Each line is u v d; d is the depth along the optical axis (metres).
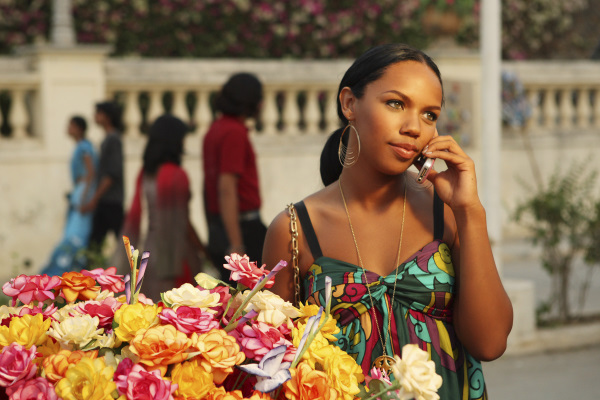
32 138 8.60
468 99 8.05
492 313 1.93
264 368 1.46
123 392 1.38
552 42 16.22
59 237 8.61
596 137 11.13
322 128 10.16
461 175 1.94
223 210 4.82
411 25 13.86
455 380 1.97
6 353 1.48
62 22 8.86
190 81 9.09
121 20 12.52
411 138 1.91
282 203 9.41
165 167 4.72
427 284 1.97
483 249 1.92
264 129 9.62
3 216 8.35
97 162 7.70
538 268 8.99
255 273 1.70
